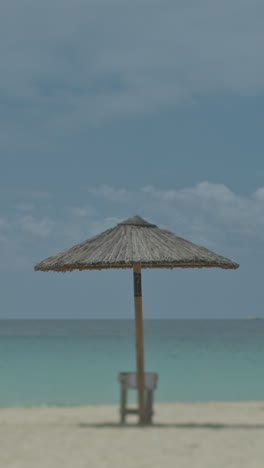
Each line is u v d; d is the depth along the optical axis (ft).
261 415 42.45
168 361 112.57
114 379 78.89
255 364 103.60
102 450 28.40
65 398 59.52
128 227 34.88
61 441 30.50
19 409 46.44
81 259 32.71
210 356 124.77
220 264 33.22
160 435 31.96
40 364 103.91
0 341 196.65
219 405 48.47
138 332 34.42
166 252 32.73
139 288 34.24
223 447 29.12
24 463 26.14
